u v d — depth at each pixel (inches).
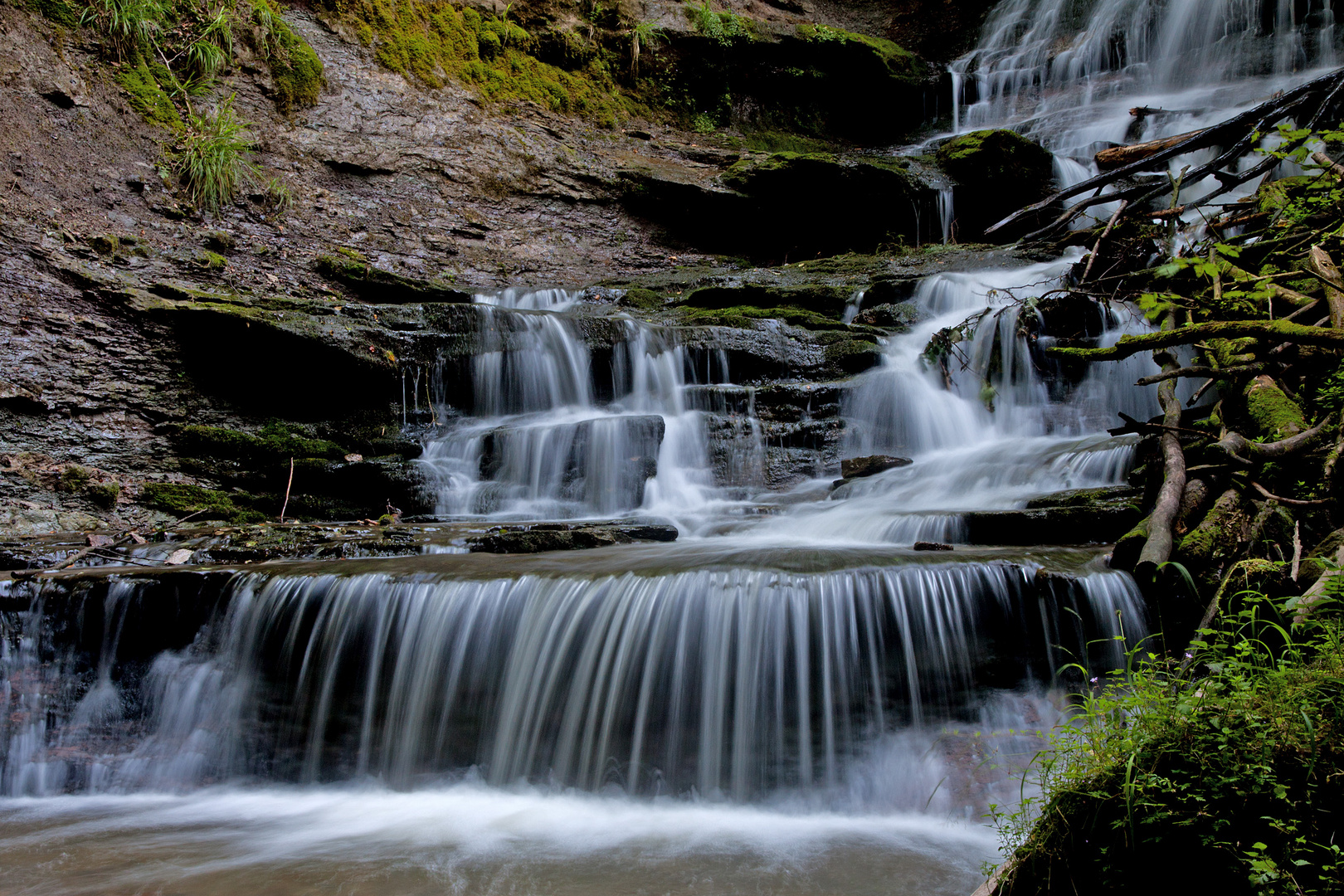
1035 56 757.9
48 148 354.0
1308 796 82.3
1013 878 95.1
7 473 264.4
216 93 449.1
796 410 354.6
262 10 472.7
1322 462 174.4
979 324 360.2
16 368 283.9
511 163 542.6
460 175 518.9
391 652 175.8
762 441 343.0
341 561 209.5
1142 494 208.2
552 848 135.0
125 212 367.9
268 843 141.9
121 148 385.4
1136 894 87.5
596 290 462.6
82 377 296.7
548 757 161.6
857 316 430.6
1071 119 668.7
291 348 321.7
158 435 304.3
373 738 172.9
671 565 180.2
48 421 286.8
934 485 282.4
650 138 628.4
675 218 570.6
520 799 160.2
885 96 740.7
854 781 150.1
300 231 433.4
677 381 372.8
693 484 335.9
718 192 560.1
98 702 186.1
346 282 408.5
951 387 356.5
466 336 350.3
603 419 318.0
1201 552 160.7
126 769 179.2
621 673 160.9
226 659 185.0
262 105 466.3
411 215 486.6
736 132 690.2
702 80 685.9
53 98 368.8
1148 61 690.2
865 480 303.9
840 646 155.3
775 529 261.0
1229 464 179.9
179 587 190.1
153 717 184.4
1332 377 189.2
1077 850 92.0
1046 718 154.1
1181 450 194.7
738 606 159.2
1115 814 90.3
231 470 304.3
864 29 826.2
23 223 319.0
